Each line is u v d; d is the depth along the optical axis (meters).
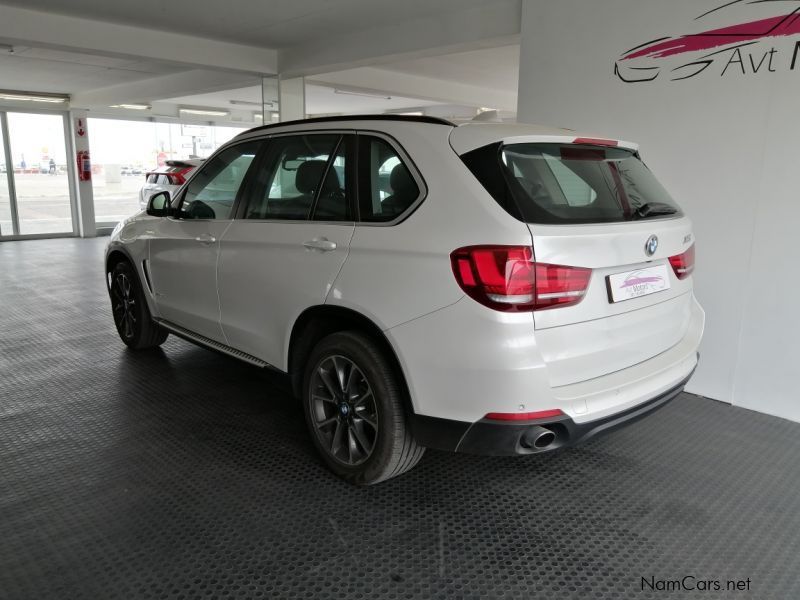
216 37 7.39
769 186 3.41
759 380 3.61
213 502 2.51
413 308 2.20
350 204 2.54
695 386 3.91
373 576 2.08
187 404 3.52
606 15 4.01
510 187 2.10
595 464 2.92
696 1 3.56
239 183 3.18
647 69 3.85
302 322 2.71
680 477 2.81
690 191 3.75
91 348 4.60
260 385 3.84
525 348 2.00
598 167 2.46
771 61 3.31
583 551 2.25
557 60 4.34
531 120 4.58
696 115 3.66
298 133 2.92
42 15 6.23
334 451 2.65
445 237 2.13
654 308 2.44
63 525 2.33
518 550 2.24
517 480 2.75
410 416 2.29
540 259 1.99
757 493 2.68
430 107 17.61
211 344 3.36
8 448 2.95
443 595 1.99
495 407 2.04
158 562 2.12
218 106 16.14
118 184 15.60
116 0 5.76
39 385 3.80
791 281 3.40
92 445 3.00
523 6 4.50
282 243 2.75
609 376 2.24
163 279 3.75
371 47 6.94
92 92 12.53
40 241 12.62
